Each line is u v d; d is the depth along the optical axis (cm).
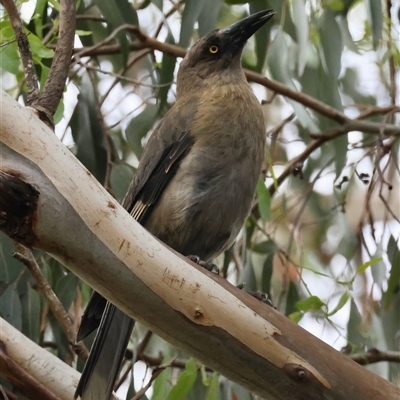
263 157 769
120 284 519
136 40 945
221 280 537
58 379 679
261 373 536
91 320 647
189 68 867
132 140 893
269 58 928
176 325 529
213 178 734
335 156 940
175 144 750
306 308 777
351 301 856
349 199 1059
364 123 938
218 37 859
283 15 908
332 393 532
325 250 1106
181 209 728
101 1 877
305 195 959
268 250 894
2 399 687
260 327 531
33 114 507
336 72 896
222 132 743
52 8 911
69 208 501
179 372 873
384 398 532
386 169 968
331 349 539
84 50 898
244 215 758
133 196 766
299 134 1104
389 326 876
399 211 1117
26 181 492
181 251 756
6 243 829
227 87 795
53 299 713
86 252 510
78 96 891
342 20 931
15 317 806
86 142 882
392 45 951
